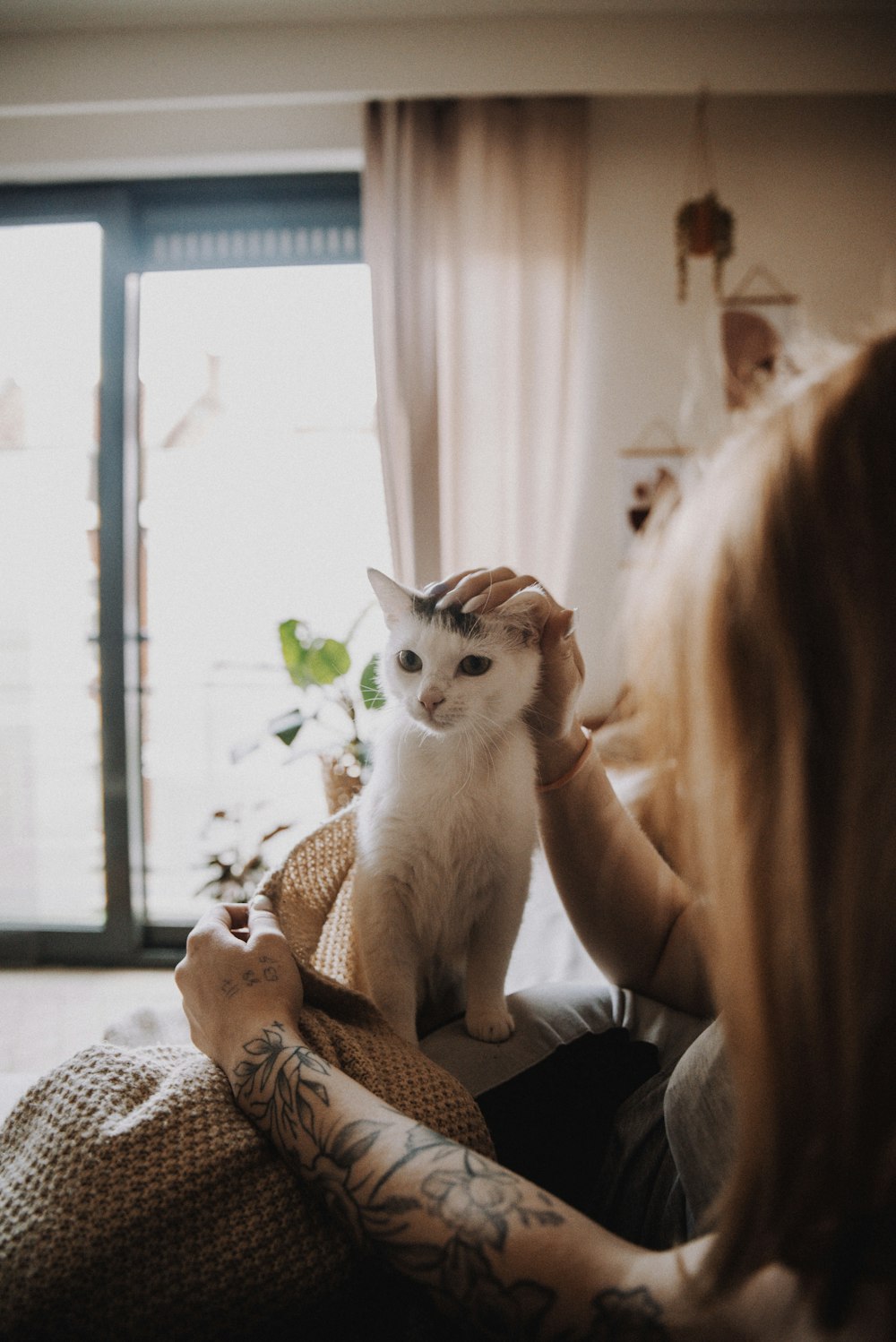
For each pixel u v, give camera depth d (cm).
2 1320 42
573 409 254
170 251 270
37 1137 50
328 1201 44
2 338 275
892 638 30
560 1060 76
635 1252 37
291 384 301
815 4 229
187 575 312
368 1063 59
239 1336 46
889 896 28
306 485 307
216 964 60
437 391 246
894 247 251
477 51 236
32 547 287
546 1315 35
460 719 93
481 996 87
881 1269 28
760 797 32
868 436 31
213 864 243
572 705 82
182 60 242
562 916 133
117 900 269
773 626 32
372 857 92
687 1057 51
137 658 271
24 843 285
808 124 249
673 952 82
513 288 245
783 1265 30
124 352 263
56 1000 244
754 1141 31
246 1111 51
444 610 106
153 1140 48
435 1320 50
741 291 254
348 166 259
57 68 244
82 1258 43
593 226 254
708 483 38
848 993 28
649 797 42
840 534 31
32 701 295
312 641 215
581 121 241
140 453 274
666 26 235
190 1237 46
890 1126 28
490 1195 40
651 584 42
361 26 237
